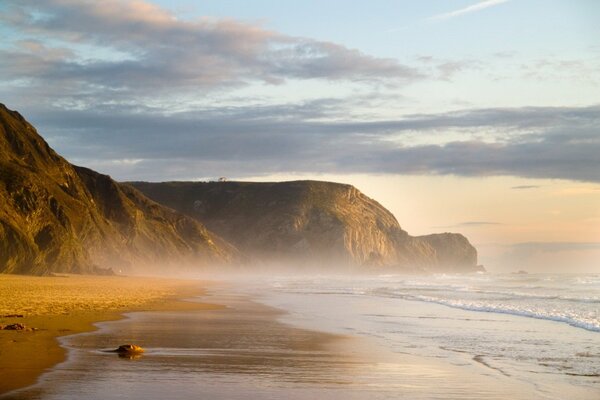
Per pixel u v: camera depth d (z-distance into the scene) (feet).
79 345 60.85
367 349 66.13
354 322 101.09
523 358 61.26
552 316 112.06
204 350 61.57
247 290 239.09
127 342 65.16
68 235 318.45
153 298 157.89
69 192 383.24
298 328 88.79
